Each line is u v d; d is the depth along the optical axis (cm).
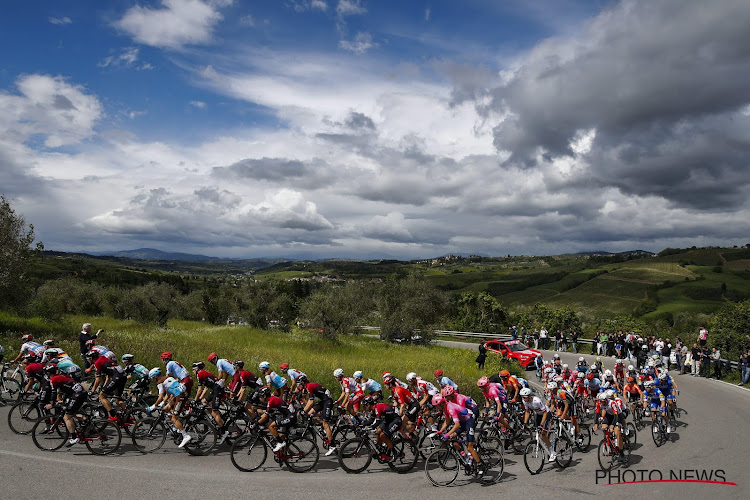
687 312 5897
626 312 6781
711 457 1070
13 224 2041
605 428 993
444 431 912
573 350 3434
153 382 1409
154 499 711
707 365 2419
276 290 3675
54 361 1026
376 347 2947
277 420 897
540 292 9000
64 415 895
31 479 756
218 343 2289
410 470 945
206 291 4253
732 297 7019
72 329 2261
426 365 2047
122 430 1052
